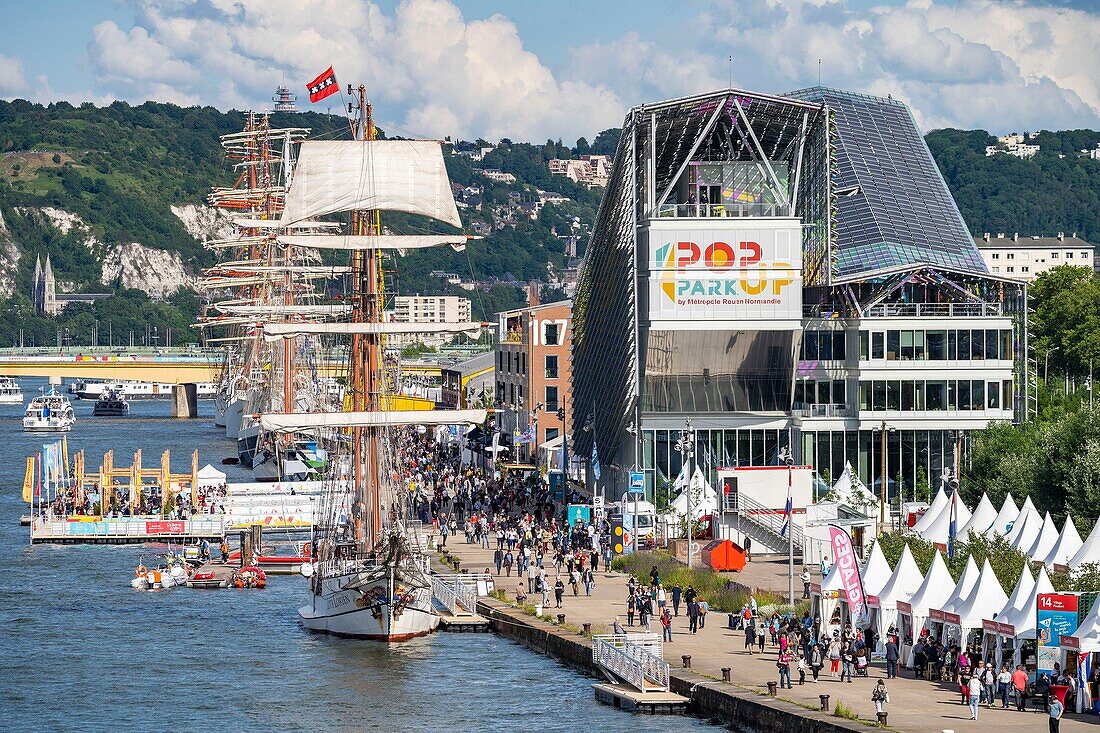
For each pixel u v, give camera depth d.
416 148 193.12
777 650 123.81
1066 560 132.38
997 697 103.88
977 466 195.75
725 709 106.88
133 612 159.75
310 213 189.50
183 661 135.12
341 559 153.50
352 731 110.50
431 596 146.38
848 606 121.38
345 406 196.62
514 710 115.12
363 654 137.25
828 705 100.81
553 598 152.88
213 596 170.00
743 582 152.62
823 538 164.75
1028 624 103.56
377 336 177.25
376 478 167.12
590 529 184.88
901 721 95.75
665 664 115.69
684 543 173.00
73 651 139.50
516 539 174.88
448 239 189.00
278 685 125.31
